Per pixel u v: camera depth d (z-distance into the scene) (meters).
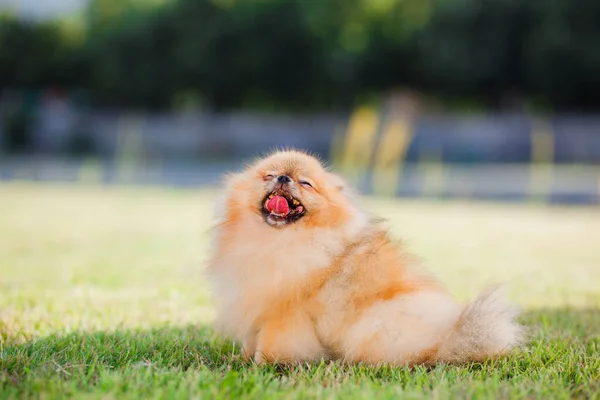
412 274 4.38
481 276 8.17
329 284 4.24
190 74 38.47
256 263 4.32
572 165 33.91
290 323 4.23
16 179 28.34
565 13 32.34
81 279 7.48
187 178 28.39
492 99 38.84
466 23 34.25
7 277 7.50
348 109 40.50
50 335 4.70
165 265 8.70
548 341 4.74
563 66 33.06
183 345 4.63
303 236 4.35
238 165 34.09
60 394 3.28
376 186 25.62
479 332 4.08
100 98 42.50
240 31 36.91
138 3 40.62
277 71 38.78
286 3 36.75
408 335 4.11
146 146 37.78
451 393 3.48
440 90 38.88
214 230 4.70
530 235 13.00
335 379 3.78
